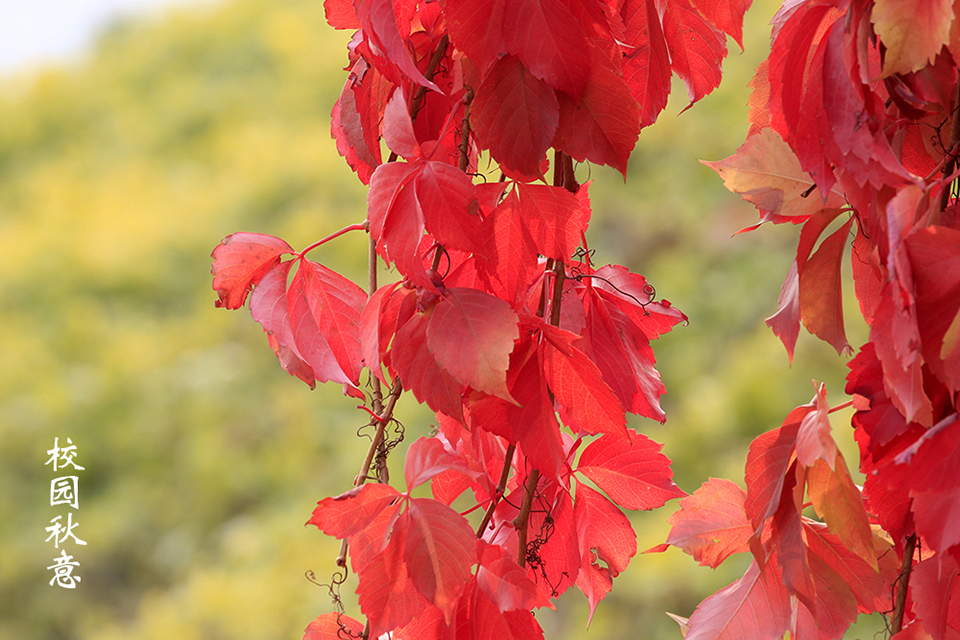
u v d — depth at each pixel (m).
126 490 6.48
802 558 1.67
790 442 1.69
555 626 4.70
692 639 1.74
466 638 1.69
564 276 1.71
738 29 1.74
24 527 6.26
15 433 6.77
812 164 1.64
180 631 5.36
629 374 1.77
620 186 7.05
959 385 1.59
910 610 1.71
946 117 1.68
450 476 1.78
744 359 5.50
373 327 1.68
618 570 1.79
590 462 1.78
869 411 1.65
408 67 1.64
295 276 1.75
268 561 5.71
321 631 1.72
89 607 5.82
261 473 6.37
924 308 1.59
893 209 1.59
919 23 1.59
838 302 1.71
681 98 7.27
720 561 1.77
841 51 1.62
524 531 1.72
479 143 1.68
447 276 1.74
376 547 1.67
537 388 1.68
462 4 1.65
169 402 6.98
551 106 1.66
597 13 1.67
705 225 6.57
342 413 6.70
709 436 5.21
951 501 1.60
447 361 1.64
